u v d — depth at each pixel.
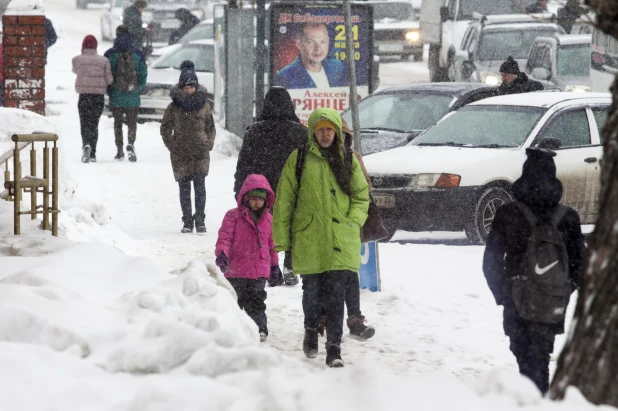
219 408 12.20
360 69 45.94
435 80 71.12
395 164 32.00
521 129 33.41
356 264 18.64
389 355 19.55
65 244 21.94
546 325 14.93
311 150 18.70
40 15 39.50
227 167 46.06
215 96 57.59
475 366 18.78
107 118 56.84
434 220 31.23
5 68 39.38
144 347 13.89
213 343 14.02
